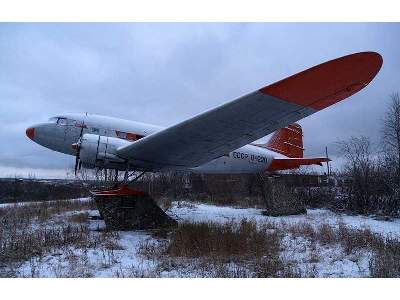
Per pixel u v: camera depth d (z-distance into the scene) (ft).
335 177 60.23
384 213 41.39
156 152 30.55
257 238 23.91
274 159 48.98
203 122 24.88
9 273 16.63
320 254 20.98
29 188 93.86
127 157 31.63
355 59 18.22
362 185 46.42
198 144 28.96
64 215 39.11
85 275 16.49
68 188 95.30
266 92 20.84
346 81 19.92
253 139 28.22
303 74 19.12
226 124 25.16
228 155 44.65
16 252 20.30
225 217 39.73
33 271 16.39
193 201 65.21
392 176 46.93
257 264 18.58
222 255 20.21
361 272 17.26
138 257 20.25
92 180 60.54
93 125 35.76
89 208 46.68
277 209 42.70
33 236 24.38
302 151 54.49
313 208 52.44
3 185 93.76
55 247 21.88
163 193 76.89
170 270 17.61
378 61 18.60
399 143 56.70
